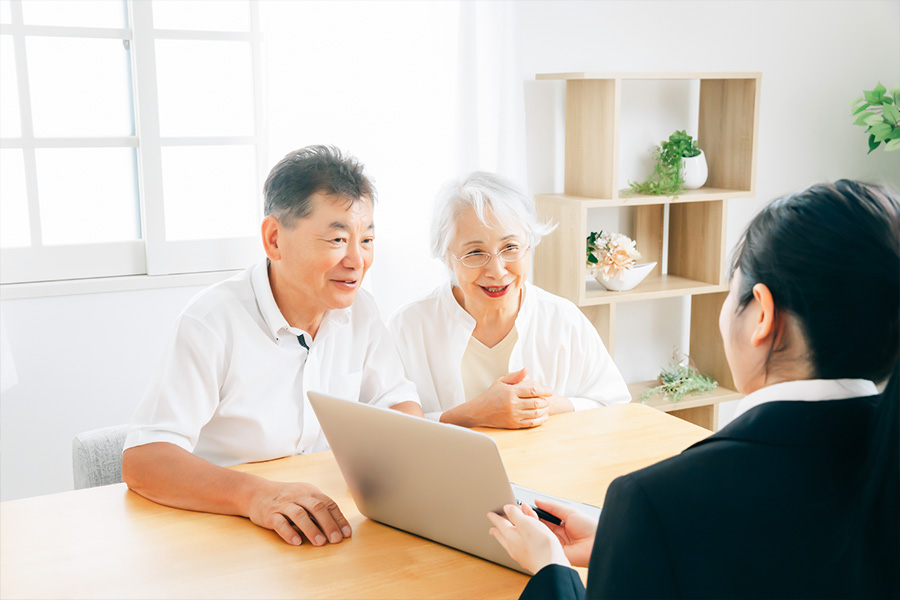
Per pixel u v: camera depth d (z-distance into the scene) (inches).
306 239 59.5
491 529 41.8
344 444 49.9
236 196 112.4
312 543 48.9
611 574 27.5
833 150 142.7
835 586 25.4
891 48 143.9
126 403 104.8
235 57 109.3
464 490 44.9
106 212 106.3
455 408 72.1
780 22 134.2
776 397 28.0
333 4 103.0
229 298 63.0
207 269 108.3
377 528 51.4
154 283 104.2
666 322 134.5
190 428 59.7
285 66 102.2
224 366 62.1
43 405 100.3
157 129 103.3
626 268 115.2
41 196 102.7
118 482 71.6
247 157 112.0
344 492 56.7
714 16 129.2
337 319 66.2
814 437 26.5
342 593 43.5
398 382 73.1
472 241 73.5
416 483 47.2
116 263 104.7
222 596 43.0
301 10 101.8
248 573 45.4
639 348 133.5
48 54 100.9
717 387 128.3
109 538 49.4
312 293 61.6
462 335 79.5
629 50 124.3
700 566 26.3
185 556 47.3
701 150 126.3
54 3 99.7
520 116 115.7
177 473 54.3
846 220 27.0
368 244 62.2
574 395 83.2
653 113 126.9
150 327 105.1
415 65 107.7
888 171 147.3
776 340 28.5
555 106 121.2
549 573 35.4
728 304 30.7
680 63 128.0
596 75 108.0
